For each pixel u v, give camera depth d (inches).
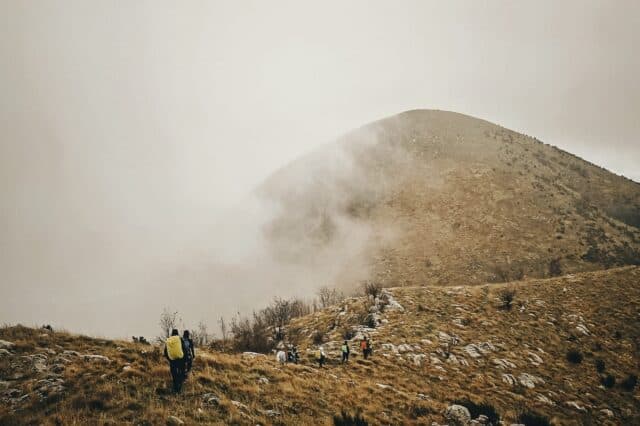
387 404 730.2
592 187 4803.2
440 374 1016.2
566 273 2987.2
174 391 550.3
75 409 472.4
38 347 660.7
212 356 739.4
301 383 719.7
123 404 492.7
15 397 503.5
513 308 1562.5
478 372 1069.1
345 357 1017.5
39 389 518.3
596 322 1489.9
